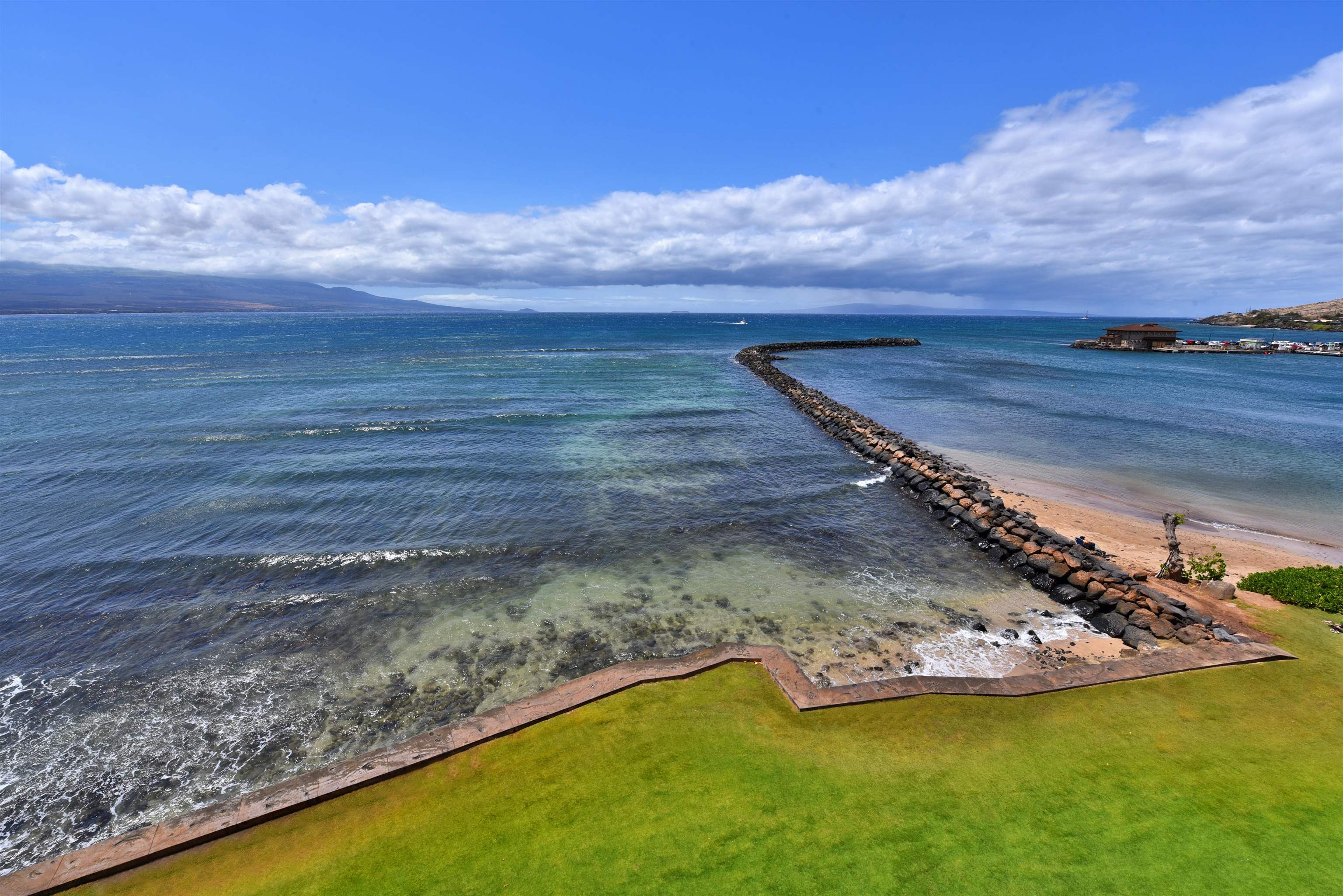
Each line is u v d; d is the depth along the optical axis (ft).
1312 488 70.95
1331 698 26.30
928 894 16.47
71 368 165.48
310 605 40.32
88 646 35.63
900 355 261.85
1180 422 111.24
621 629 37.63
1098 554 48.16
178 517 55.01
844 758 22.43
